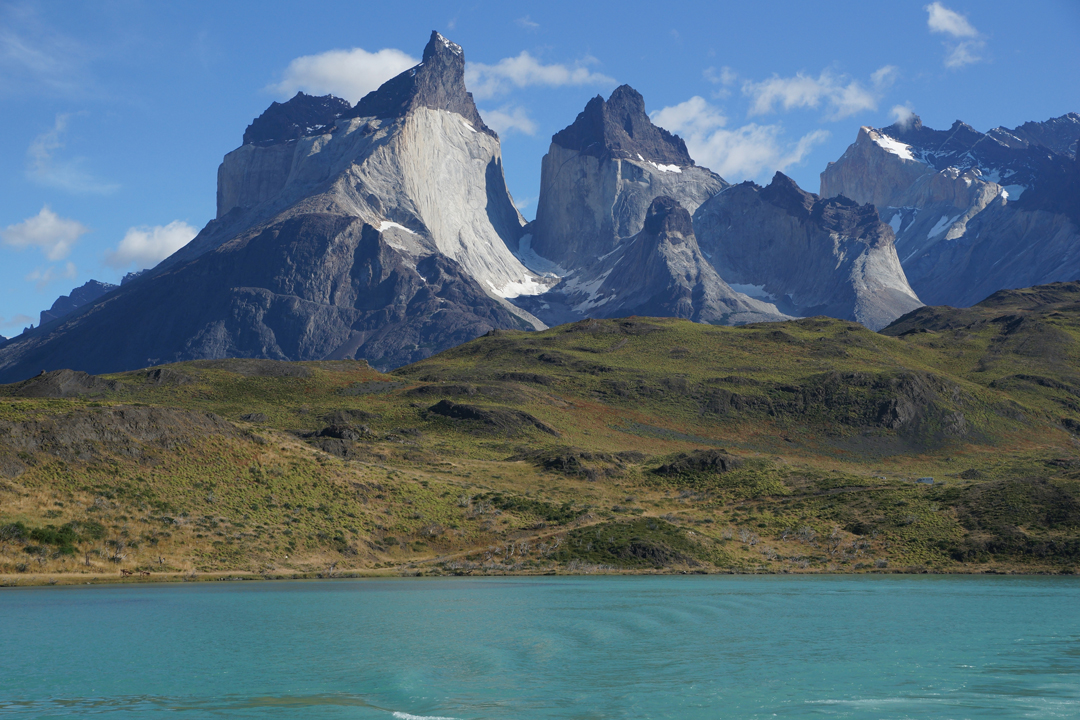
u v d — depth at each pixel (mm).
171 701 35094
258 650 45062
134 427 95812
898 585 78125
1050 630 51750
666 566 91938
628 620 55281
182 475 93062
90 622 53750
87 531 79750
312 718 32719
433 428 170375
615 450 168000
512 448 155625
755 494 120812
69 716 33062
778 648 45844
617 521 102438
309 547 88812
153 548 80875
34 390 176375
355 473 106500
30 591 67812
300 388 199000
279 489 97125
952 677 39281
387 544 94062
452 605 62125
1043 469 162375
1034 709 33812
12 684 37750
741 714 33188
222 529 86875
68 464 87562
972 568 91812
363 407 183000
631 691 36750
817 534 103750
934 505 106812
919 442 193625
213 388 192875
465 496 108812
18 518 78125
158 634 49438
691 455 137625
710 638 49125
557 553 93750
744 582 80625
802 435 196250
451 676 39438
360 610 59406
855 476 129875
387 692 36562
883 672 40344
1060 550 92688
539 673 40062
